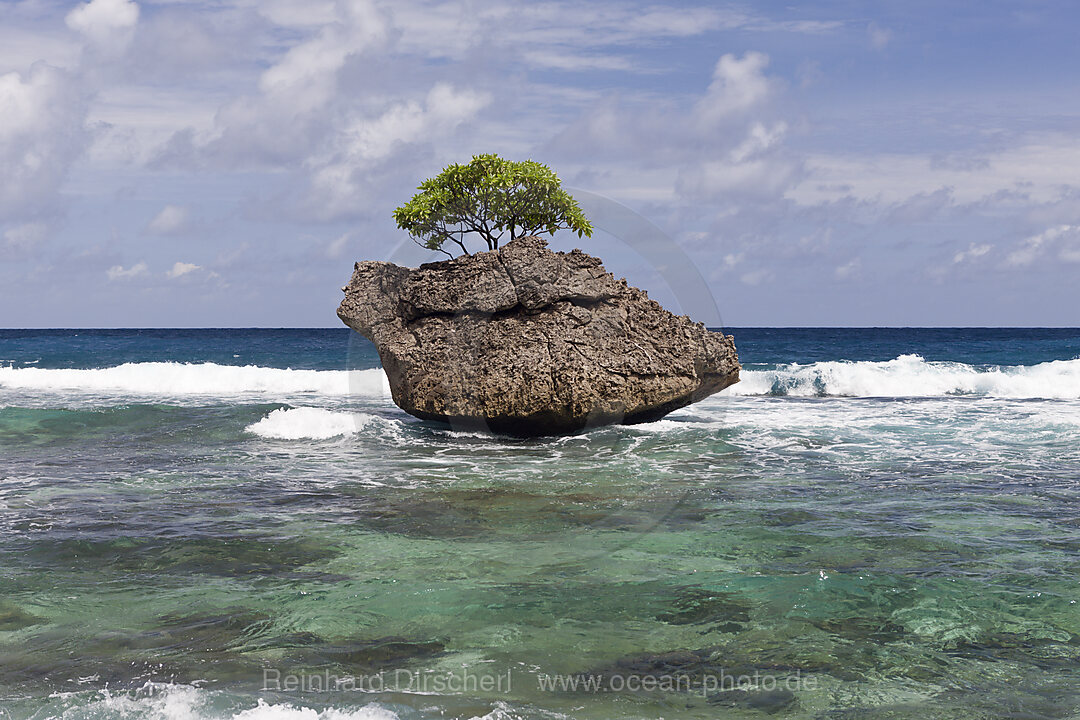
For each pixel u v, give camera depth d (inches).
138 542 238.8
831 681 149.7
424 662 156.1
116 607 186.4
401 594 191.6
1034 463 363.6
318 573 207.9
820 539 241.3
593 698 141.6
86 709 135.9
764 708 139.3
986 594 194.9
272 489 312.3
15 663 156.1
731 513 271.9
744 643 166.2
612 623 175.5
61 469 359.3
